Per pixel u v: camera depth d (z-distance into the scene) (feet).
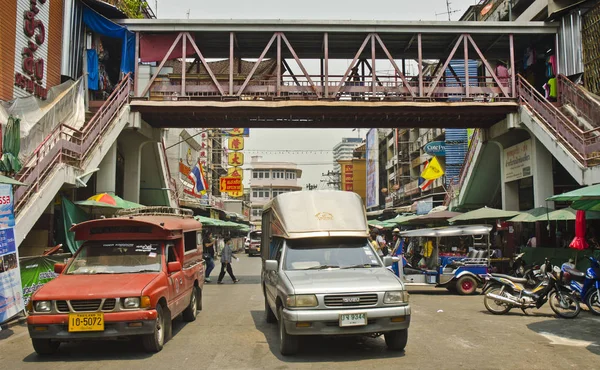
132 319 21.79
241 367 20.53
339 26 63.10
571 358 21.70
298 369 20.11
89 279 23.99
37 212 39.40
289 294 21.58
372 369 19.90
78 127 54.19
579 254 47.09
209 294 47.83
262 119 66.13
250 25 62.80
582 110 58.23
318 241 26.63
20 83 47.73
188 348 24.23
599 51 57.72
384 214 179.63
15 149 38.32
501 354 22.47
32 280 33.83
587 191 32.60
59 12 56.85
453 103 62.18
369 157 222.28
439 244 50.34
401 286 22.22
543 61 71.41
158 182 79.97
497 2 100.12
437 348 23.76
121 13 62.54
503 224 74.59
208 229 137.18
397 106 61.67
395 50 71.20
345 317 21.01
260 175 275.39
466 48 64.08
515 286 34.47
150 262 25.84
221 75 70.95
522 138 70.79
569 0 66.08
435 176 90.63
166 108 60.95
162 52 64.95
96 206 50.08
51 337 21.42
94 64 62.90
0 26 44.80
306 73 62.28
